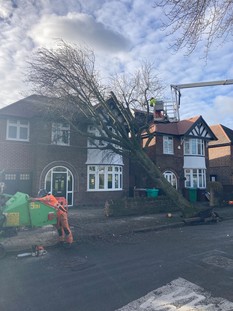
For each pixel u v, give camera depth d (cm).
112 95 1362
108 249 806
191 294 473
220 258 685
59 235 826
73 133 1856
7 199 771
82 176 1917
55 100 1258
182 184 2459
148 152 2417
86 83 1275
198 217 1309
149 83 1439
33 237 925
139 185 2297
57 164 1820
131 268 622
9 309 437
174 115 2127
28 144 1758
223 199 2061
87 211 1627
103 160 1922
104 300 460
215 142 3027
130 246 840
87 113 1368
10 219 720
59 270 620
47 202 789
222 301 443
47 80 1227
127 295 477
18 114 1723
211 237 955
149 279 549
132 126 1384
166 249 789
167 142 2439
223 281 530
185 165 2508
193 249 781
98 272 601
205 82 2055
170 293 479
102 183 1986
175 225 1197
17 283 546
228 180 2916
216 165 3039
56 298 473
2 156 1664
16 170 1702
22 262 686
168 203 1605
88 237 950
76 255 743
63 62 1211
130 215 1447
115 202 1425
